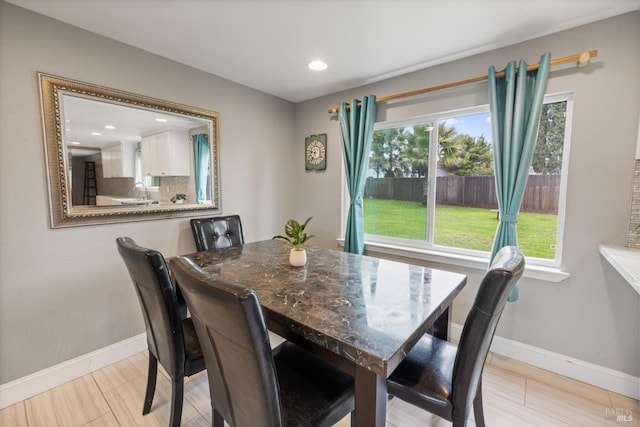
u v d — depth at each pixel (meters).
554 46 1.86
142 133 2.18
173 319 1.28
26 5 1.61
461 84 2.20
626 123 1.67
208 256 1.96
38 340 1.77
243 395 0.93
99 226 2.00
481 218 2.36
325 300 1.22
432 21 1.76
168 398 1.73
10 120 1.62
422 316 1.07
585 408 1.64
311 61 2.33
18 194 1.67
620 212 1.71
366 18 1.73
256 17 1.73
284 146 3.34
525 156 1.92
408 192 2.74
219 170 2.71
